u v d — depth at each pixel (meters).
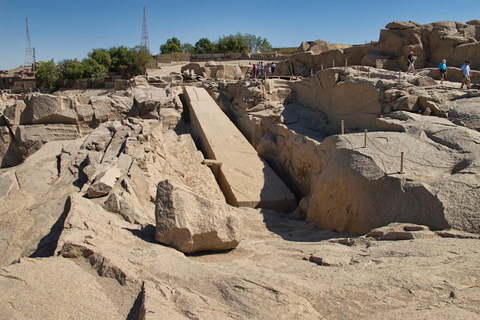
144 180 10.10
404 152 8.55
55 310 3.68
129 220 7.35
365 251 5.91
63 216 7.17
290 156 13.77
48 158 12.51
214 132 16.19
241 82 19.25
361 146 9.20
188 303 3.96
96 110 18.38
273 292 4.26
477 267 4.72
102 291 4.24
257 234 8.98
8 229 7.89
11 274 4.29
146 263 5.13
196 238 6.29
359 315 3.95
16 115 17.77
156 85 24.06
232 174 13.49
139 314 3.64
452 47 17.03
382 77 13.45
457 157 8.05
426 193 7.06
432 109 10.68
